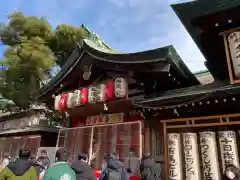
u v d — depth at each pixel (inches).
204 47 269.7
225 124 237.8
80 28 861.2
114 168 181.2
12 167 151.9
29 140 629.3
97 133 423.5
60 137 462.0
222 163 229.5
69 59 473.4
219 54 276.8
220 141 236.2
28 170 155.0
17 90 729.6
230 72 235.0
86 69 443.5
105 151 396.2
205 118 253.3
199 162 251.6
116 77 386.6
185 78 337.1
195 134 258.7
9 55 712.4
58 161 151.1
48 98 533.0
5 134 717.3
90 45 424.5
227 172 188.4
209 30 245.4
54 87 508.7
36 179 158.9
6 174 148.2
